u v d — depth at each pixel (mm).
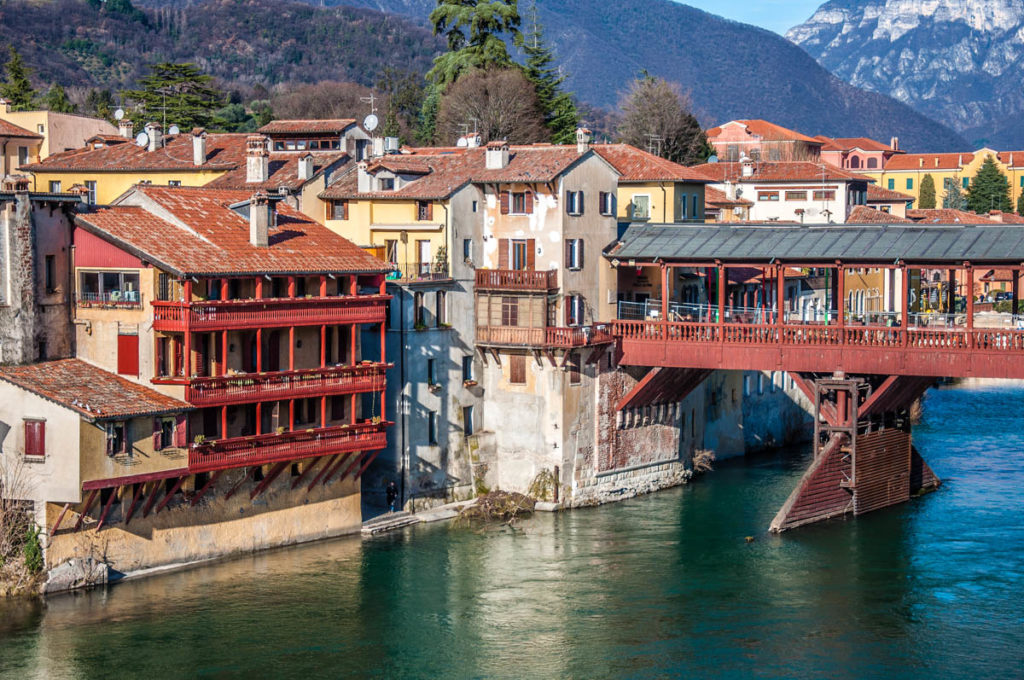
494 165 100750
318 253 86500
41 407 73938
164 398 77625
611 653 71312
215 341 80438
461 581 81500
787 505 92250
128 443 75750
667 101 181000
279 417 84125
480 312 99375
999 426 128875
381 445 88750
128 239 79188
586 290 101375
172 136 123188
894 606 77688
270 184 105250
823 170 158375
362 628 73875
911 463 101688
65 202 79875
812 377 95875
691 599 78938
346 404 89500
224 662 69000
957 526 92750
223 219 85500
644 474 104125
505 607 77625
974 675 68562
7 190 79062
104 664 68188
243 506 83938
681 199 115500
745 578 82375
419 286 94312
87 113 198375
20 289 77688
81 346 80625
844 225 96812
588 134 101188
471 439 99125
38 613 73188
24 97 192500
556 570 83812
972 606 77688
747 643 72688
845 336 92688
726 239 98750
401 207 100125
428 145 172125
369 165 101812
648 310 107688
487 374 100062
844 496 95562
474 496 99125
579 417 98625
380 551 86812
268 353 83688
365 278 91188
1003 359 88188
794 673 68938
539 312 97188
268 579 80438
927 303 162000
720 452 115500
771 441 121375
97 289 80500
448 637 73000
